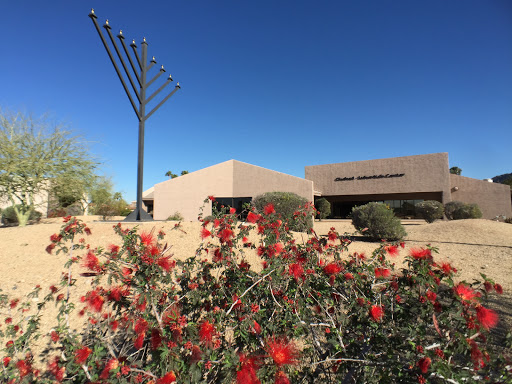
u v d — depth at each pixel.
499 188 20.58
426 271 1.46
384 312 1.68
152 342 1.21
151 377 1.25
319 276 2.03
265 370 1.12
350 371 1.50
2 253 6.04
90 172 12.02
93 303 1.55
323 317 1.88
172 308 1.49
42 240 7.10
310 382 1.63
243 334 1.46
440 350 1.18
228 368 1.17
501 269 5.33
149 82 10.48
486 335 1.33
